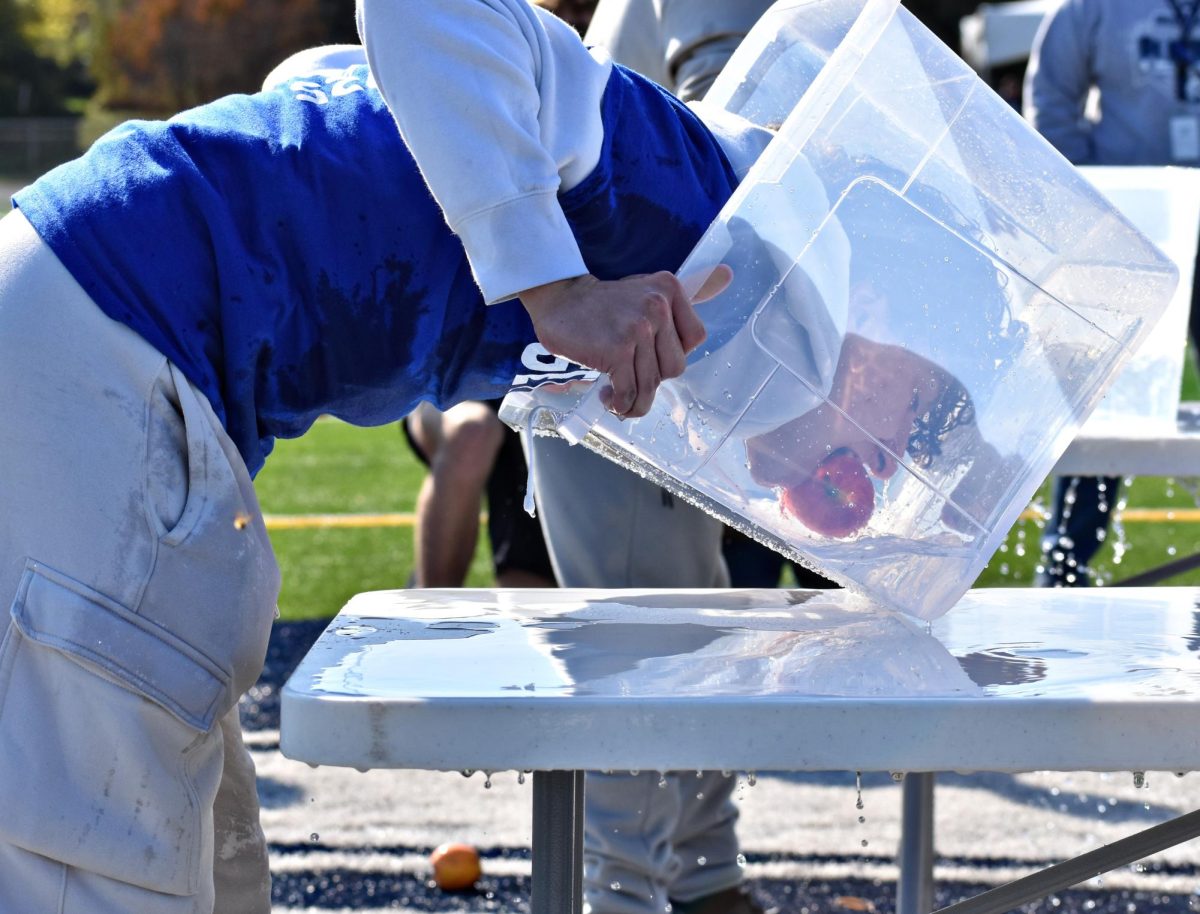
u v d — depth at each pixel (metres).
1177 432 4.61
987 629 2.87
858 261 2.75
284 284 2.79
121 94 77.62
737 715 2.12
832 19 3.40
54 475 2.61
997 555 12.80
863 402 2.80
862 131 2.72
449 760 2.11
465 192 2.64
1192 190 4.83
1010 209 2.79
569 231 2.70
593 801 4.46
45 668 2.59
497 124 2.64
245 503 2.75
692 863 4.80
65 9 87.00
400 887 5.65
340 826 6.34
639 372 2.60
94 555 2.60
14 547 2.61
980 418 2.84
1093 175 4.91
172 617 2.63
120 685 2.58
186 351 2.71
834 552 2.89
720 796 4.82
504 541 7.06
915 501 2.85
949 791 6.85
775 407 2.77
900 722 2.12
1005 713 2.13
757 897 5.55
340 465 21.78
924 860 4.12
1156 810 6.54
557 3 5.73
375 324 2.89
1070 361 2.85
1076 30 10.02
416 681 2.26
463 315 2.94
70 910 2.57
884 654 2.56
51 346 2.64
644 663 2.45
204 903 2.75
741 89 3.50
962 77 2.76
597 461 4.54
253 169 2.79
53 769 2.56
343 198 2.81
